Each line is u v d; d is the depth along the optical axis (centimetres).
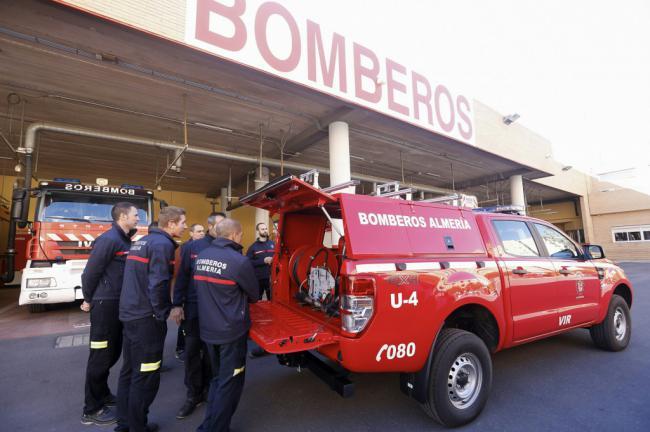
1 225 1359
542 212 2798
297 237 423
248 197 366
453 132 1090
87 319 701
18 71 713
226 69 660
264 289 552
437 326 284
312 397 347
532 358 451
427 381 278
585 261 454
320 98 804
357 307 254
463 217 355
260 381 387
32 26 565
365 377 396
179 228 306
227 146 1210
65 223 711
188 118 963
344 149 938
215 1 612
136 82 760
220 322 264
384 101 880
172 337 587
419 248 303
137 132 1063
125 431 287
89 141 1128
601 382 373
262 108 900
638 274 1442
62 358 471
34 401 348
